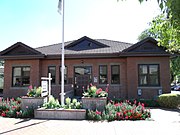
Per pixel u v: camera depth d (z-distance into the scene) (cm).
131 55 1619
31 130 690
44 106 984
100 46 1888
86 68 1759
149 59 1636
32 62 1766
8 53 1802
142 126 746
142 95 1608
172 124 778
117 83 1708
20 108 1011
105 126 750
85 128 719
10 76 1788
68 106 975
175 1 238
